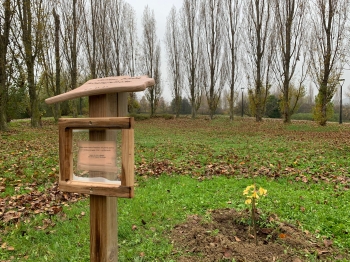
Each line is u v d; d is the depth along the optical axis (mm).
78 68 25438
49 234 3674
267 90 28156
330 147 10078
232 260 2920
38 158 8375
